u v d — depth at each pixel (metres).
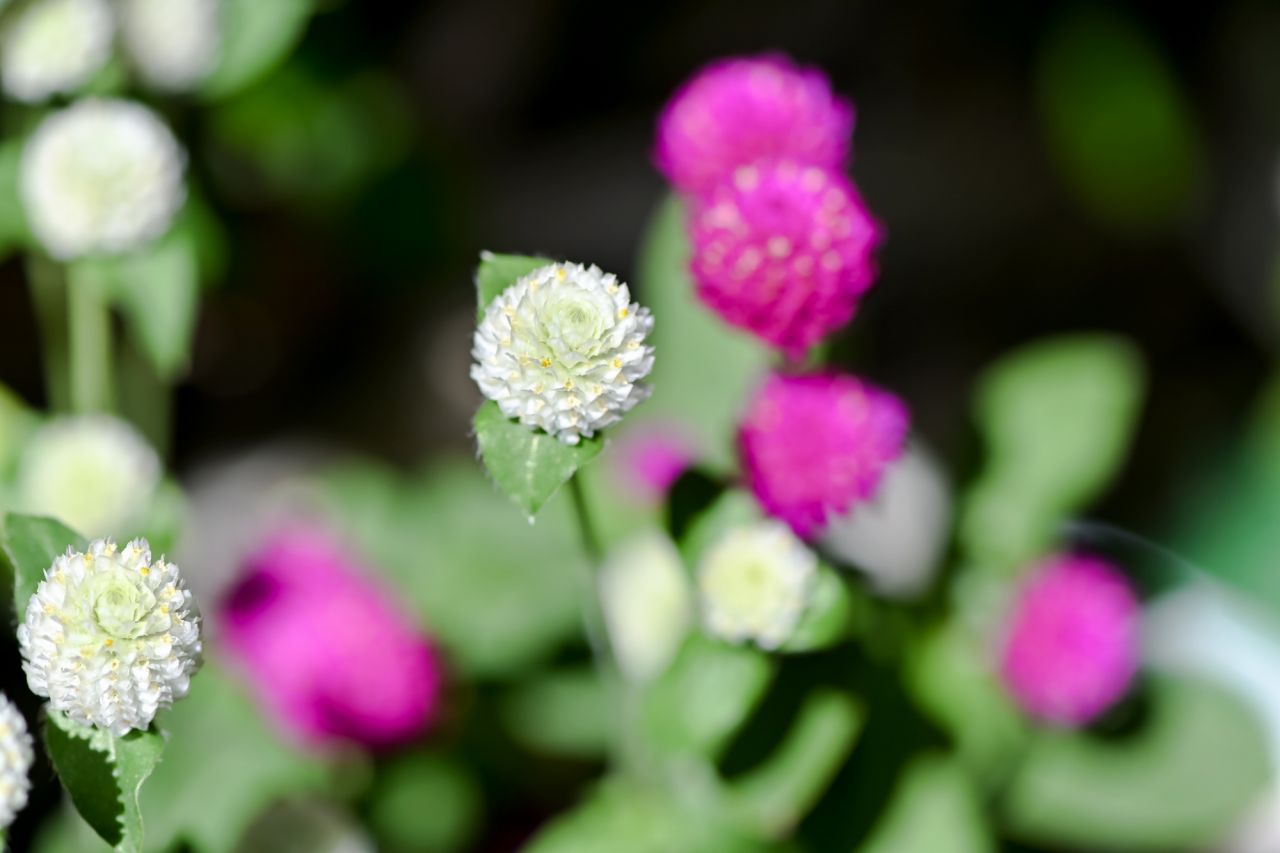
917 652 0.63
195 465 0.75
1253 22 0.81
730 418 0.61
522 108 0.88
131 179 0.61
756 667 0.58
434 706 0.64
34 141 0.63
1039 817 0.64
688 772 0.62
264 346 0.77
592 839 0.62
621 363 0.54
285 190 0.75
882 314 0.81
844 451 0.58
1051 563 0.64
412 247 0.77
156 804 0.61
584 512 0.58
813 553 0.58
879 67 0.87
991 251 0.83
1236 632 0.68
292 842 0.64
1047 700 0.63
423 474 0.74
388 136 0.77
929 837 0.62
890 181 0.84
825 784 0.61
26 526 0.55
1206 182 0.81
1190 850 0.65
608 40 0.89
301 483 0.71
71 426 0.63
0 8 0.63
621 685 0.62
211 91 0.65
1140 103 0.76
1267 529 0.72
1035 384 0.65
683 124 0.60
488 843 0.66
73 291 0.64
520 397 0.54
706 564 0.58
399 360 0.79
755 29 0.88
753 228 0.57
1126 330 0.81
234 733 0.62
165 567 0.54
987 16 0.84
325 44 0.74
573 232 0.83
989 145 0.84
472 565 0.67
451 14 0.87
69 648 0.53
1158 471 0.75
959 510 0.65
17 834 0.62
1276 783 0.65
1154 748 0.65
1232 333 0.81
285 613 0.64
